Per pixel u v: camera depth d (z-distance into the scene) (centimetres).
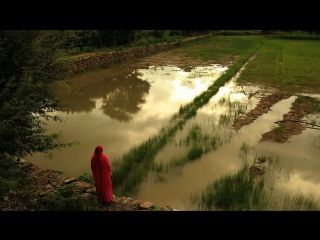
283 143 1132
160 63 3023
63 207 644
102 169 670
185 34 5250
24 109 633
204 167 959
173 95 1869
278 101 1648
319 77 2155
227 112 1492
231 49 3925
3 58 680
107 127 1318
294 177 905
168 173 919
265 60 2961
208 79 2303
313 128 1266
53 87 817
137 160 985
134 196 808
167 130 1257
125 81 2248
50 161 998
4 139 637
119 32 3412
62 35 833
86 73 2425
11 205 642
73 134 1231
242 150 1075
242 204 760
